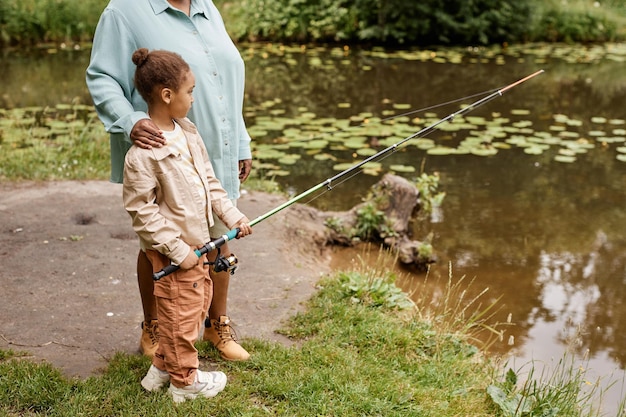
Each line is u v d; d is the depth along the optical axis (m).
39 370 3.08
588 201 6.49
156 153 2.64
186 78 2.66
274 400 3.00
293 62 12.05
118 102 2.79
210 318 3.27
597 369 3.96
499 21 14.22
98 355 3.35
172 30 2.89
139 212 2.63
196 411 2.84
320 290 4.12
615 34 15.00
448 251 5.45
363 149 7.55
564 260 5.35
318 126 8.33
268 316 3.83
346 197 6.45
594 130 8.60
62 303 3.89
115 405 2.88
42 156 6.65
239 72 3.09
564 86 10.84
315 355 3.32
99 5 13.80
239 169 3.32
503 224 5.96
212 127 2.99
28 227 4.95
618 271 5.20
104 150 6.99
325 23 14.07
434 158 7.47
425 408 3.03
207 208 2.82
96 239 4.80
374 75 11.21
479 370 3.52
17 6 13.13
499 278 5.03
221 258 2.83
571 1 15.72
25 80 10.39
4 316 3.71
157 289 2.76
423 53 13.13
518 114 9.23
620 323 4.48
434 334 3.69
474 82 10.89
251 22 14.17
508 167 7.27
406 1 13.83
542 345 4.18
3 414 2.82
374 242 5.57
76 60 11.85
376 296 4.02
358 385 3.10
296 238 5.20
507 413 3.04
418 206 6.12
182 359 2.83
